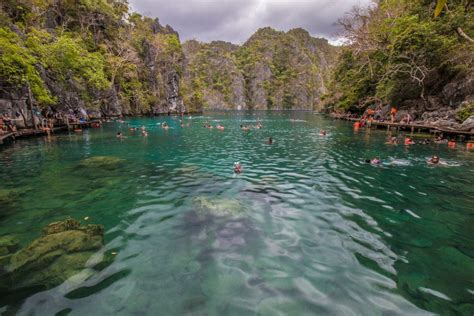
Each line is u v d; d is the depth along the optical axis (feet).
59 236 17.37
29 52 77.71
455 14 74.02
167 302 11.88
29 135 70.90
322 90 536.01
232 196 25.88
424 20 81.82
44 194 26.71
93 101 133.18
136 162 42.19
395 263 14.98
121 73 170.91
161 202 24.38
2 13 85.87
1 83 70.38
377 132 85.61
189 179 32.17
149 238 17.70
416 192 27.25
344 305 11.71
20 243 17.07
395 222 20.27
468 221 20.59
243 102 497.05
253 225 19.57
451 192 27.37
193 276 13.71
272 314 11.18
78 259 15.06
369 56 116.47
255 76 518.37
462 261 15.28
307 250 16.21
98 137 74.13
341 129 98.27
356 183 30.42
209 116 202.69
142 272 14.02
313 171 36.17
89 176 33.58
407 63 86.07
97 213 21.99
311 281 13.34
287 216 21.20
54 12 141.18
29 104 78.84
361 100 139.54
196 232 18.53
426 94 94.79
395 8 103.04
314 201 24.57
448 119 75.56
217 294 12.41
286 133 86.22
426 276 13.83
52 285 12.96
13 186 29.43
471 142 58.44
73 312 11.28
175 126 111.14
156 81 211.82
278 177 33.09
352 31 108.68
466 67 77.25
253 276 13.73
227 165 40.09
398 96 104.01
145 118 159.43
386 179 32.17
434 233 18.62
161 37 245.86
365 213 21.90
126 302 11.85
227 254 15.76
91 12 158.81
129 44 186.91
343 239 17.61
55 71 96.84
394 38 85.56
